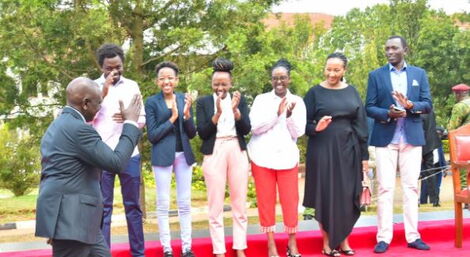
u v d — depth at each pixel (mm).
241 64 8570
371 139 5871
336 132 5621
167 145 5344
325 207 5645
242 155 5500
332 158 5617
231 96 5547
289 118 5496
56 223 3846
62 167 3885
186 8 9000
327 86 5707
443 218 6754
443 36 22219
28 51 8258
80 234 3869
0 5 8102
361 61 20219
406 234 5957
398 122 5762
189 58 9023
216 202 5457
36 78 8703
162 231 5430
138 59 9000
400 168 5867
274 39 9297
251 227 6461
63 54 8750
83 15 8188
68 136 3887
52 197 3875
